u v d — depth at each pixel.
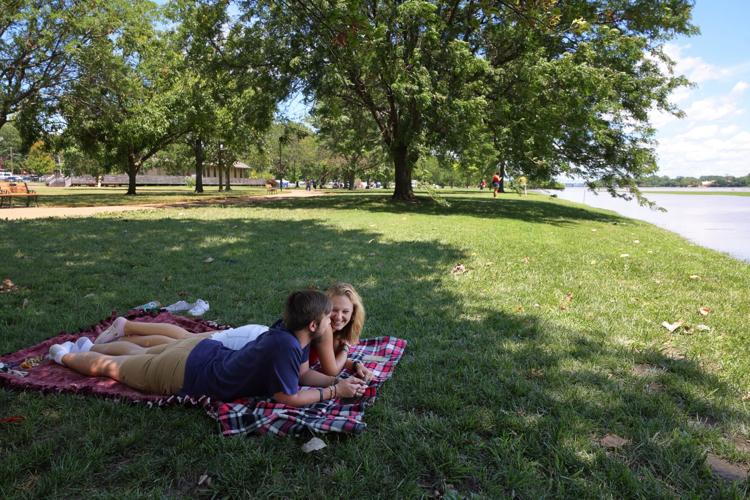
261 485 2.23
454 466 2.36
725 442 2.68
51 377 3.28
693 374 3.56
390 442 2.61
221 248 8.54
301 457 2.46
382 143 26.42
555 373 3.47
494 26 16.91
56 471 2.26
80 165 56.34
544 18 5.52
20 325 4.37
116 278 6.21
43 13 19.78
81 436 2.61
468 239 10.40
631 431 2.75
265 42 18.33
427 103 15.40
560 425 2.77
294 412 2.71
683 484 2.32
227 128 28.36
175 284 5.94
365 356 3.73
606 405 3.04
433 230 12.02
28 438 2.57
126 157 30.45
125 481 2.26
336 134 31.09
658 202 36.19
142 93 24.55
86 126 24.67
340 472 2.30
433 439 2.62
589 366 3.65
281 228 11.73
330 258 7.75
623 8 17.12
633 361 3.79
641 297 5.80
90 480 2.26
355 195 32.00
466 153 17.00
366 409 2.93
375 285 6.02
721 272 7.41
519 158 18.14
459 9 16.95
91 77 21.69
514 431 2.74
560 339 4.23
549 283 6.38
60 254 7.72
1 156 99.19
